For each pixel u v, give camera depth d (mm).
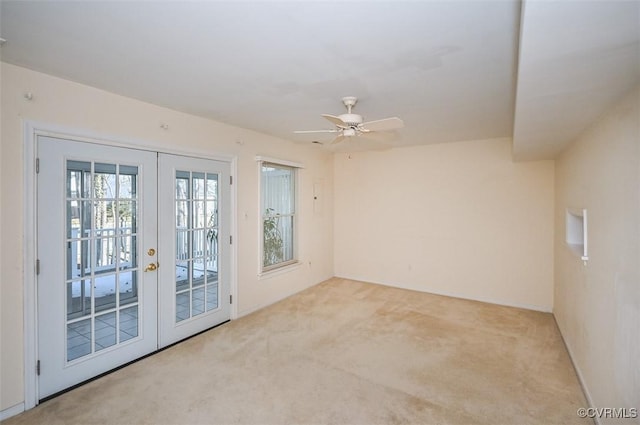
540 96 1923
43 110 2418
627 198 1803
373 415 2260
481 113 3355
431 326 3877
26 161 2344
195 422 2184
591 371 2389
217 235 3875
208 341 3445
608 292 2070
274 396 2471
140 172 3064
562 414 2279
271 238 4871
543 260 4426
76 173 2631
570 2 1032
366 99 2947
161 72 2385
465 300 4898
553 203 4348
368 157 5879
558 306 3918
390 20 1670
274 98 2947
